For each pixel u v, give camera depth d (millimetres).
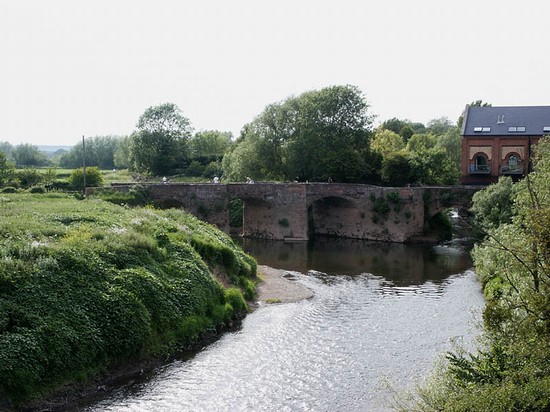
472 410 13273
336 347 26172
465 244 60031
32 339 19891
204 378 22453
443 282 40719
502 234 29125
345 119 73750
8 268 22125
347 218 66062
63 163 166375
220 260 35344
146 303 25016
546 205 17531
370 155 74812
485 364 15852
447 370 17594
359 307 33312
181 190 56938
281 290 37344
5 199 42938
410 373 23000
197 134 132000
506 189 46844
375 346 26312
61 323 21188
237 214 73375
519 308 16062
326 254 54281
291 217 63344
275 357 24875
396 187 64812
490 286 35188
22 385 18828
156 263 28500
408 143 104750
